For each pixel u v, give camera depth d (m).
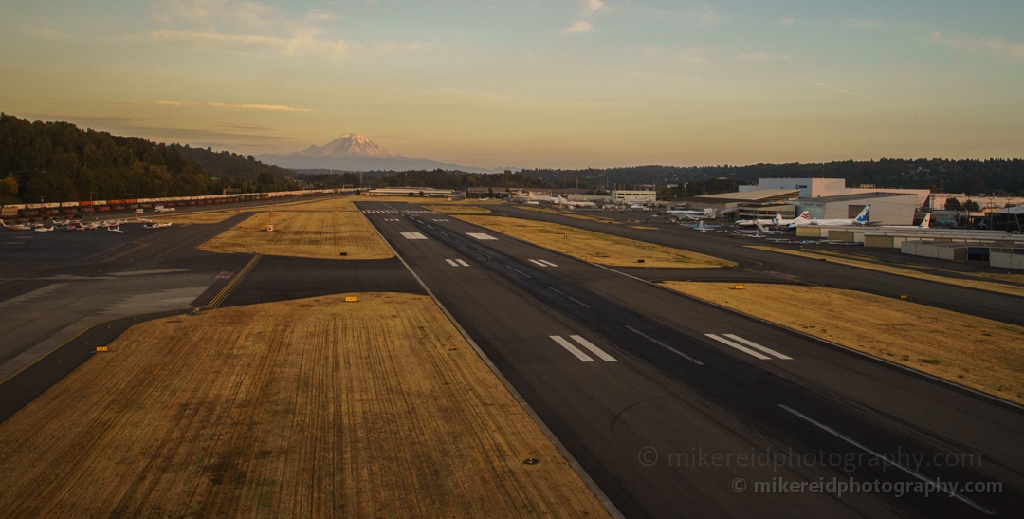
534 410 23.39
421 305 42.75
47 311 39.44
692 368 29.20
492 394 25.02
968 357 32.16
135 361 28.72
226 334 33.91
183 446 19.48
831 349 33.19
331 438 20.28
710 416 23.16
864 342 34.91
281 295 45.78
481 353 31.02
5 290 46.59
